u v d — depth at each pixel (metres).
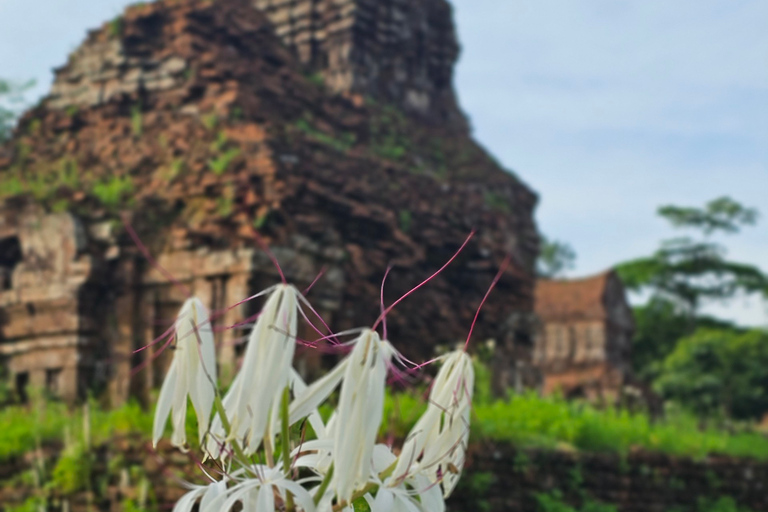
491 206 21.03
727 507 12.68
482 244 18.34
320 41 20.52
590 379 35.25
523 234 22.31
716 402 38.72
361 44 20.44
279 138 14.88
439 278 17.16
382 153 18.84
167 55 16.30
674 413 23.30
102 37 17.12
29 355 14.34
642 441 13.17
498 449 10.67
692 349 41.28
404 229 16.52
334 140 17.23
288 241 13.49
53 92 17.64
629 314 39.50
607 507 11.12
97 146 16.39
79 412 12.95
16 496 9.58
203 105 15.59
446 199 18.38
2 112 22.92
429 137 21.48
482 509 10.15
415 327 15.96
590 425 12.35
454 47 23.48
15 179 16.38
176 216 14.32
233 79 15.81
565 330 37.75
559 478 11.17
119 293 14.09
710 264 54.88
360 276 15.02
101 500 9.24
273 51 17.64
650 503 12.16
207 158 14.50
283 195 13.52
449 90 23.34
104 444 9.70
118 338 13.94
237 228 13.52
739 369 40.41
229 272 13.08
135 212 14.30
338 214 15.09
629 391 20.27
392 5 21.56
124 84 16.61
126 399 13.54
